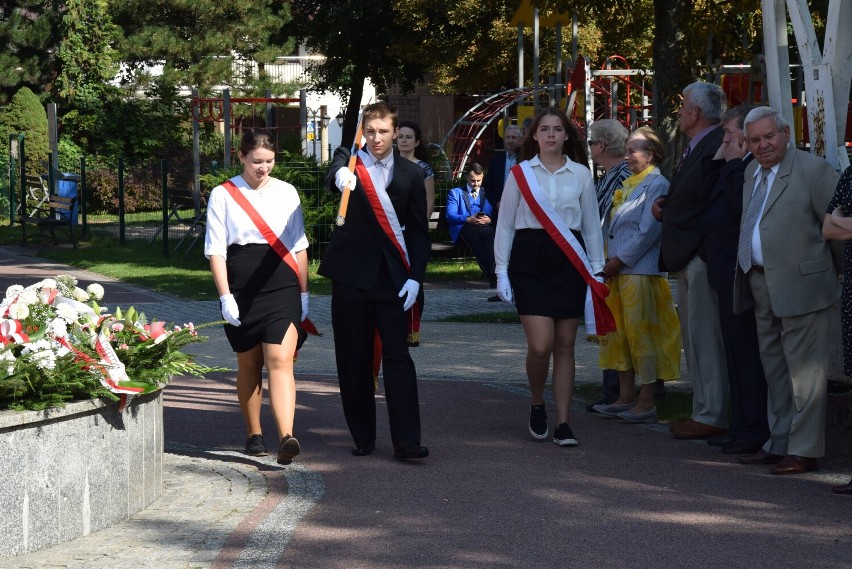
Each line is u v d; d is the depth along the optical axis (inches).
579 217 265.6
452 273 649.6
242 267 247.9
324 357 405.4
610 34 717.9
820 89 271.9
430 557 191.0
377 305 253.9
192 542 197.6
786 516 210.8
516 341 431.5
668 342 294.2
